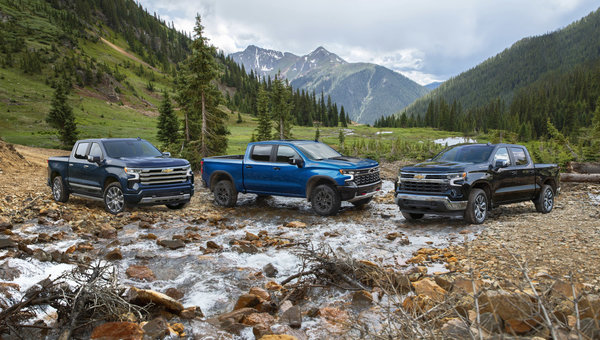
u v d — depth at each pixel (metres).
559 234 6.84
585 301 2.85
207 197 13.12
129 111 162.62
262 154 10.95
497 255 5.75
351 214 10.02
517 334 2.85
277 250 6.47
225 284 4.84
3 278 4.50
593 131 28.88
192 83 27.19
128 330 3.09
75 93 160.62
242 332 3.47
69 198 12.10
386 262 5.72
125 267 5.57
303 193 10.20
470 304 3.10
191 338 3.34
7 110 110.75
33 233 7.55
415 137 147.75
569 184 14.39
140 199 9.55
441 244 6.74
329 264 4.82
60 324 3.55
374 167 10.52
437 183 8.38
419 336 2.55
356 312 3.88
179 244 6.69
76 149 11.09
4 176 14.96
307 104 197.38
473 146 9.76
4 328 3.30
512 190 9.25
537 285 3.84
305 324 3.64
